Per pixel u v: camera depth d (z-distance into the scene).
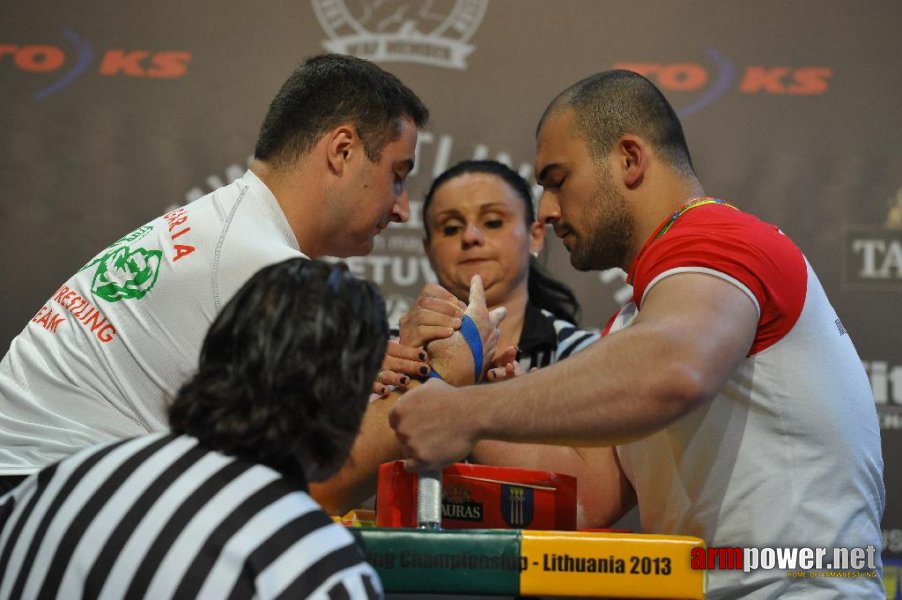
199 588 1.05
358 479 1.67
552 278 3.04
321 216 1.88
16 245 3.45
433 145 3.50
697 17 3.51
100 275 1.78
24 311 3.43
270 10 3.57
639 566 1.24
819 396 1.56
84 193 3.47
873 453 1.64
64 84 3.51
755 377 1.55
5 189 3.46
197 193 3.50
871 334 3.39
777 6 3.50
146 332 1.70
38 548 1.12
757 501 1.55
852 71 3.47
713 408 1.57
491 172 2.83
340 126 1.87
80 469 1.17
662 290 1.48
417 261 3.45
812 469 1.56
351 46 3.55
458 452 1.39
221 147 3.51
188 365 1.69
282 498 1.12
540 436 1.38
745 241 1.52
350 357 1.16
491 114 3.51
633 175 1.77
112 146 3.49
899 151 3.44
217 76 3.54
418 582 1.23
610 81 1.84
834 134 3.45
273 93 3.54
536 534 1.24
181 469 1.13
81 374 1.70
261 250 1.71
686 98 3.49
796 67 3.48
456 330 1.77
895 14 3.48
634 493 1.92
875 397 3.36
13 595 1.11
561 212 1.85
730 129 3.47
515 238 2.76
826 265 3.42
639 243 1.79
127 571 1.07
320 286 1.18
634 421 1.36
